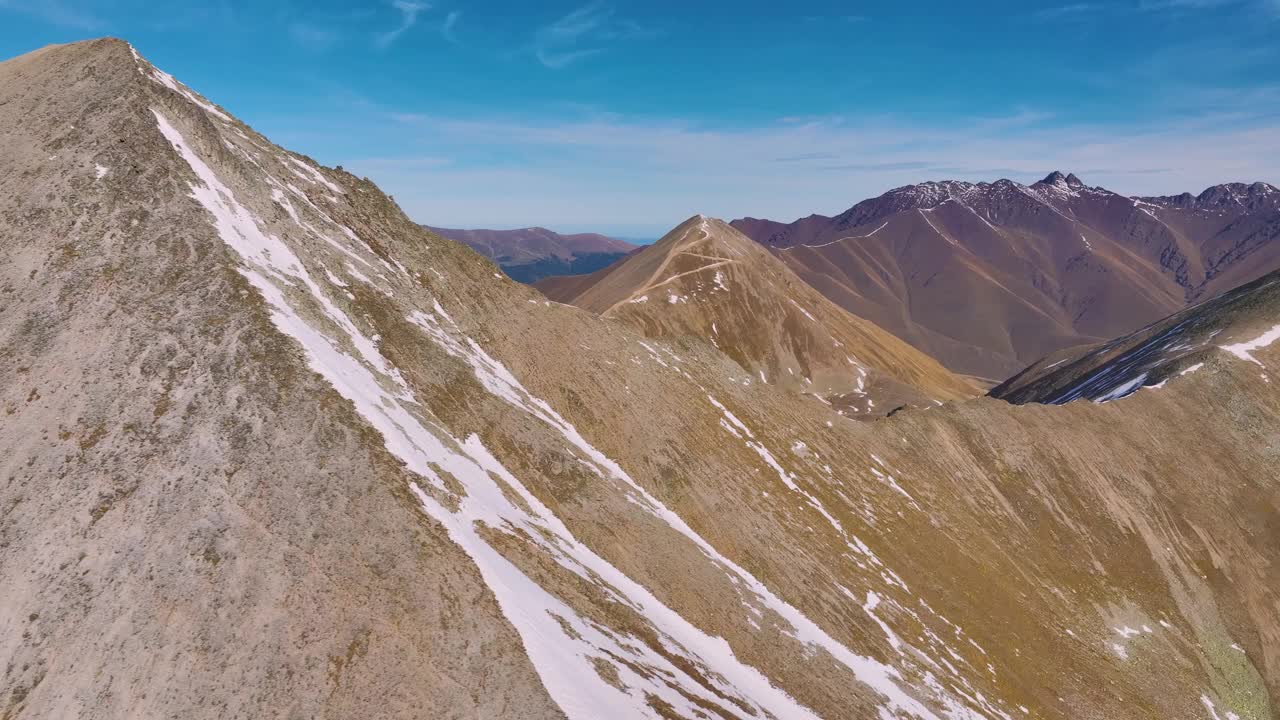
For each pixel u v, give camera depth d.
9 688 24.66
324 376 36.28
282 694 24.31
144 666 24.92
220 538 28.44
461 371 53.00
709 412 70.44
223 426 32.59
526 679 26.03
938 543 70.38
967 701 53.22
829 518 65.62
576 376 65.56
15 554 28.16
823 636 51.59
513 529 38.19
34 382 34.38
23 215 42.03
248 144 61.72
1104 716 59.66
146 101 49.94
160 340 36.03
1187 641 74.31
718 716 31.69
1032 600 69.81
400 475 33.22
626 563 46.03
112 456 31.25
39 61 56.16
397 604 27.59
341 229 60.94
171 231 42.03
